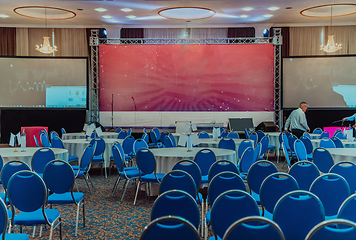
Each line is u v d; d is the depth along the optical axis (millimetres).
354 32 14438
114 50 13750
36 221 3223
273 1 11195
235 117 13695
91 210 4984
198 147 6980
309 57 13125
